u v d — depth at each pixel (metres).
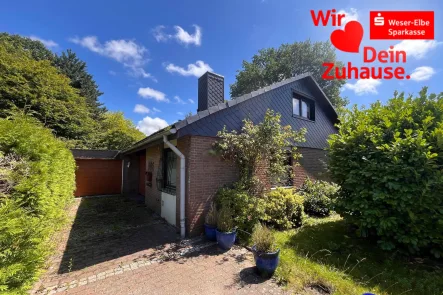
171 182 6.52
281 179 7.44
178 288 3.03
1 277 1.77
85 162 11.23
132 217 6.92
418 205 3.75
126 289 3.01
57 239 4.84
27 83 15.25
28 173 2.84
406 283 3.12
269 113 5.66
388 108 4.91
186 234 5.22
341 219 6.45
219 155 5.60
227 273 3.43
